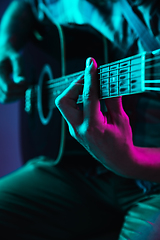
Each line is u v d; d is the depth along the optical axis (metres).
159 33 0.83
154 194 0.90
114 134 0.75
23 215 1.02
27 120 1.35
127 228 0.87
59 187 1.05
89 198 1.02
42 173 1.09
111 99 0.76
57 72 1.06
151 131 0.90
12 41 1.37
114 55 0.95
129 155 0.77
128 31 0.90
